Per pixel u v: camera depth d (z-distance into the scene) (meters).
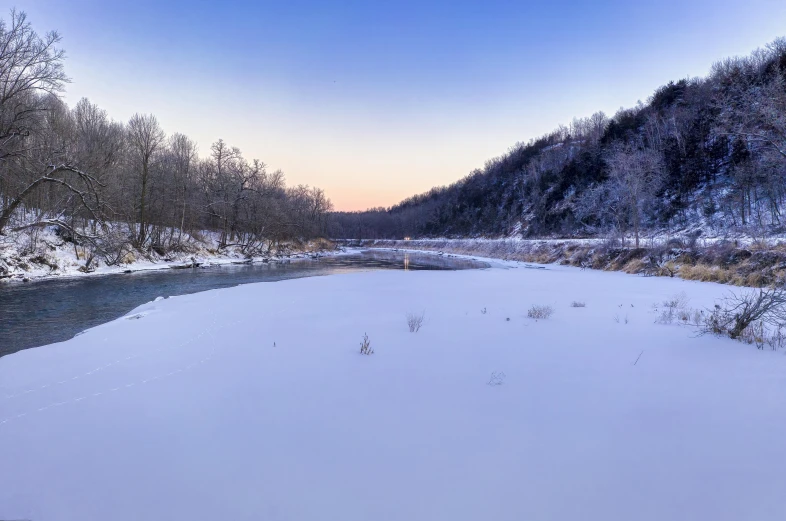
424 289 19.08
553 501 3.28
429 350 7.93
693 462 3.86
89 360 7.41
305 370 6.72
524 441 4.30
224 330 9.85
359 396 5.59
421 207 159.50
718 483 3.51
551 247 47.72
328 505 3.23
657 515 3.09
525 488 3.46
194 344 8.51
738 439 4.30
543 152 104.69
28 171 27.05
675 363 7.02
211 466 3.82
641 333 9.34
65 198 30.44
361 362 7.16
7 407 5.31
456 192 142.25
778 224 30.22
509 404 5.30
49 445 4.27
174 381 6.24
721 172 43.47
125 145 42.16
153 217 42.56
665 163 52.00
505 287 20.11
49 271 26.45
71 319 13.55
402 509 3.17
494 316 11.66
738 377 6.26
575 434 4.46
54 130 31.17
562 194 70.81
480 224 96.19
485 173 132.62
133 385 6.08
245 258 49.94
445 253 79.62
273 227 61.47
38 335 11.39
